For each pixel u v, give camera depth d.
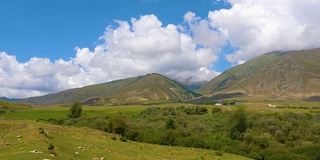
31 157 39.88
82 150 59.00
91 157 53.34
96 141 76.75
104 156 56.84
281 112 164.00
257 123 137.00
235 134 119.81
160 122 146.38
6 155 42.19
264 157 98.38
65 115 176.50
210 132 127.88
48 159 39.81
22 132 64.31
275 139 121.31
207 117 157.50
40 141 53.56
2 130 81.75
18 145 49.12
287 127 130.75
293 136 123.06
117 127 120.69
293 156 94.38
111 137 94.94
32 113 180.12
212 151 93.31
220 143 105.12
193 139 104.88
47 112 191.75
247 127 128.38
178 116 161.88
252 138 115.88
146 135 112.94
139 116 171.75
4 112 177.38
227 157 82.81
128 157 59.53
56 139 64.19
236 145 105.56
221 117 153.38
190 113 177.88
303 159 93.38
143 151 73.50
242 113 125.44
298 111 171.88
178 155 75.00
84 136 82.00
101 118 152.62
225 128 129.88
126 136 112.44
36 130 67.19
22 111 193.75
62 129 86.00
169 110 183.88
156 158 63.94
